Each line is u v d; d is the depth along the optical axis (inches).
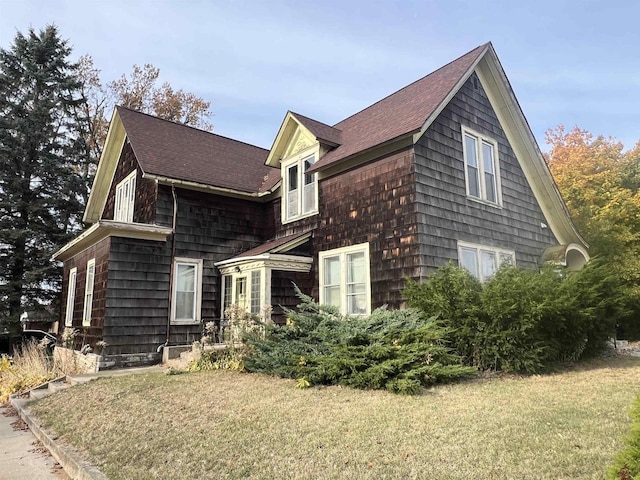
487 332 298.0
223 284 519.2
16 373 436.5
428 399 220.7
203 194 529.0
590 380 268.8
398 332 291.7
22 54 883.4
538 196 545.3
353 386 255.3
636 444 99.4
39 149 842.2
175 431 201.0
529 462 139.0
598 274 377.1
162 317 468.4
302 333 335.6
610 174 805.9
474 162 458.0
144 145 546.3
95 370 419.5
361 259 422.0
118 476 165.8
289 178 533.0
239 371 334.0
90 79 1059.3
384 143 388.2
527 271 344.5
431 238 382.6
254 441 176.6
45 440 236.2
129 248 457.4
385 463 146.0
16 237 756.6
